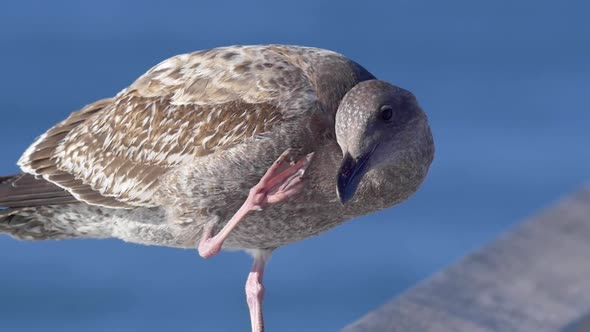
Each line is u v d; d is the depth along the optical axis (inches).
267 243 449.1
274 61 434.3
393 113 393.4
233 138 421.4
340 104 395.5
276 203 412.8
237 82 431.8
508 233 326.3
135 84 470.3
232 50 450.3
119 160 457.7
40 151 487.2
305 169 405.7
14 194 471.8
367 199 421.7
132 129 456.1
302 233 440.8
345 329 287.1
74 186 468.1
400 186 418.9
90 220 475.2
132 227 463.5
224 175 422.3
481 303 292.8
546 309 290.7
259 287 459.8
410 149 408.2
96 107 490.3
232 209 432.8
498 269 307.9
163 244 464.8
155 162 444.1
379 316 290.4
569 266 306.5
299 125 414.0
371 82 401.1
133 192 449.1
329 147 413.1
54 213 480.1
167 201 440.8
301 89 420.5
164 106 449.1
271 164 418.0
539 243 319.9
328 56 435.2
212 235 434.9
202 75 444.5
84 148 472.4
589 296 290.4
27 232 492.4
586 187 345.1
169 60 465.7
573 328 280.2
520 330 280.8
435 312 290.8
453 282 304.8
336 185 388.2
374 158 389.1
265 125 416.2
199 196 430.6
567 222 328.8
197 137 431.5
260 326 454.9
